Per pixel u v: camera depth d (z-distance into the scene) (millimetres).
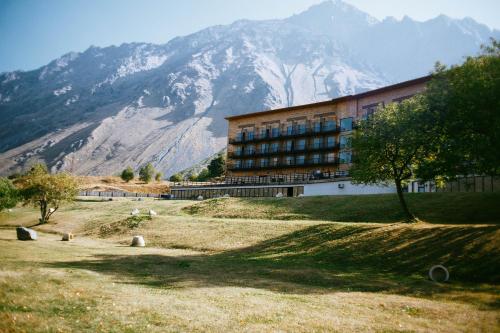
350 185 53594
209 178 125875
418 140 29484
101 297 12297
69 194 54969
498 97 24797
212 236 35531
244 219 43469
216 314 11188
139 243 35188
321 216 41250
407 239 25109
